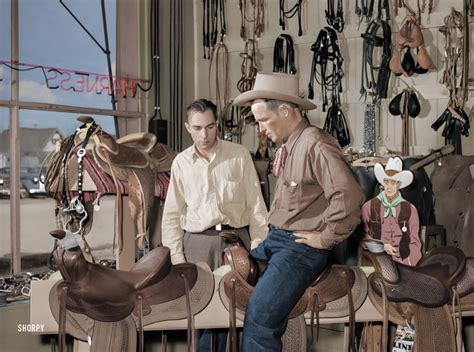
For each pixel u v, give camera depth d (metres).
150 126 5.28
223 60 5.61
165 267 2.80
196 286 2.86
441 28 4.36
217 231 3.43
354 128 4.91
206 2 5.65
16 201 4.40
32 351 3.71
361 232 3.46
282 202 2.69
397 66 4.44
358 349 3.70
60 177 3.38
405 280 2.91
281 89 2.68
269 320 2.62
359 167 3.98
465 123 4.23
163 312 2.80
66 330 2.72
